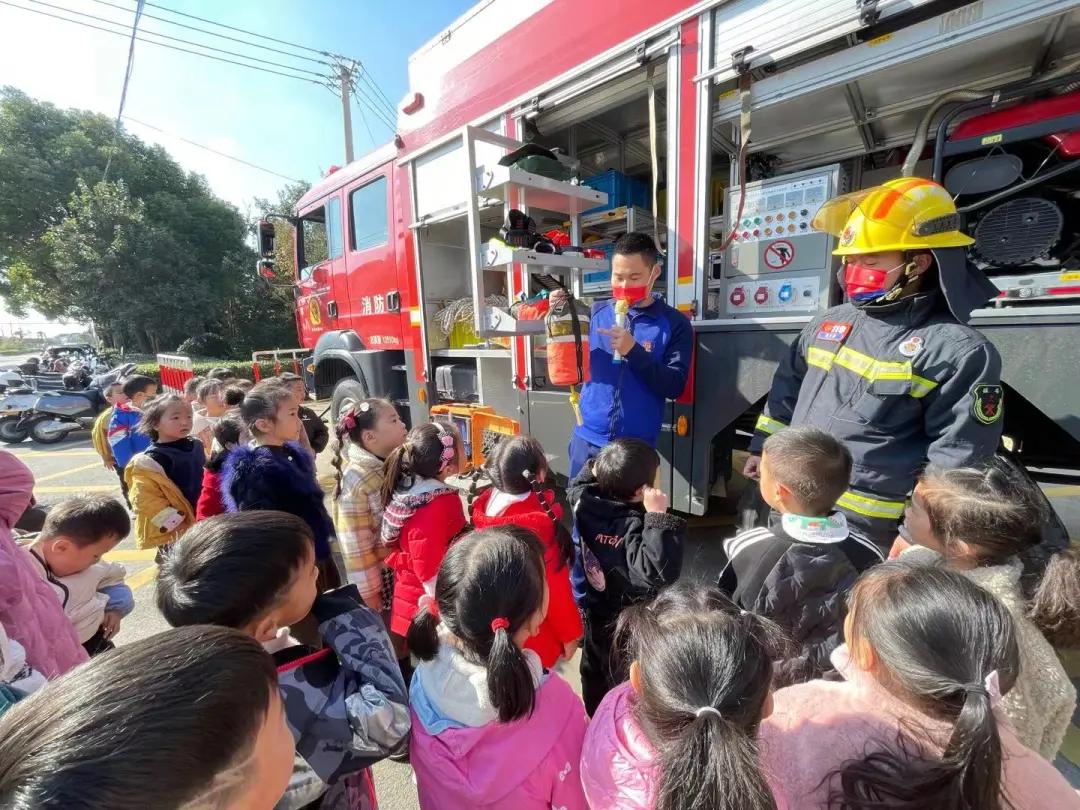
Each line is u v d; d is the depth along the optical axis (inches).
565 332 87.5
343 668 35.6
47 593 46.8
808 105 100.9
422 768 36.9
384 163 157.8
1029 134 69.3
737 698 25.6
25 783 16.1
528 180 92.4
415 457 65.0
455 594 38.2
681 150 87.9
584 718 40.6
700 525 126.6
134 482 94.0
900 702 28.1
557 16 100.7
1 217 785.6
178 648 20.6
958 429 52.6
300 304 222.5
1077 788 56.5
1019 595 37.9
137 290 771.4
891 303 59.5
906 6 63.2
